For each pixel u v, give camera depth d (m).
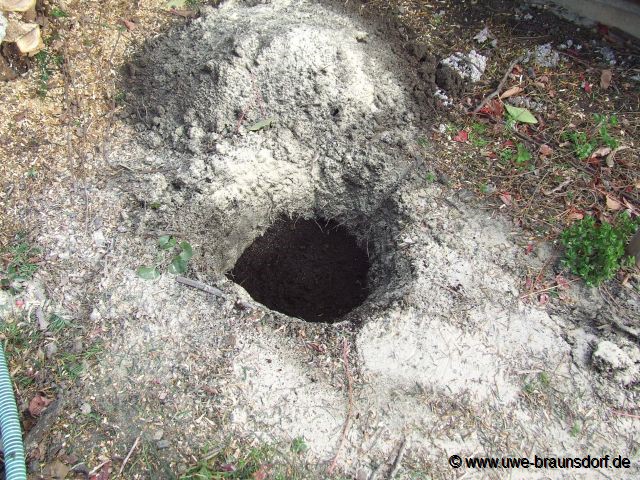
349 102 1.13
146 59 1.22
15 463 0.77
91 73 1.20
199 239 1.03
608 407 0.87
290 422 0.84
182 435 0.82
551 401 0.88
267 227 1.18
